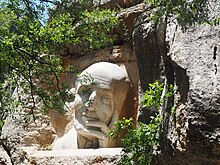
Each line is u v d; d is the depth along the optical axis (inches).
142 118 340.8
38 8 346.0
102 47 431.8
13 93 426.3
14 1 335.6
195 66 255.0
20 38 325.1
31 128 435.5
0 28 333.7
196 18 268.5
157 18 278.2
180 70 265.0
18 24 334.3
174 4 259.0
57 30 335.0
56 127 445.7
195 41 265.3
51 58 358.6
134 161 300.8
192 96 244.4
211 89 241.6
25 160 388.5
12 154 407.2
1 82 358.9
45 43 339.3
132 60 413.1
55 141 431.5
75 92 415.8
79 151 365.4
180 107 259.9
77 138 401.1
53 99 363.9
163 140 274.8
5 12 340.5
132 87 406.9
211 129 235.9
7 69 344.8
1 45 315.9
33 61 350.9
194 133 240.2
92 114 392.5
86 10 366.6
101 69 398.9
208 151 238.8
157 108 307.3
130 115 401.7
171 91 275.3
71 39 354.9
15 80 354.6
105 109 390.6
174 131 262.7
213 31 260.8
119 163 306.3
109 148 366.6
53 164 357.4
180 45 269.9
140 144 295.4
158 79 329.4
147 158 289.6
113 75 397.7
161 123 284.2
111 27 398.6
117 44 426.6
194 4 252.8
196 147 242.5
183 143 251.8
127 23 413.1
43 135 436.5
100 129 390.0
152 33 333.7
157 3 268.1
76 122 399.2
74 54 453.4
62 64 455.2
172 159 268.1
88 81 394.9
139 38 347.3
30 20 335.0
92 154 345.7
